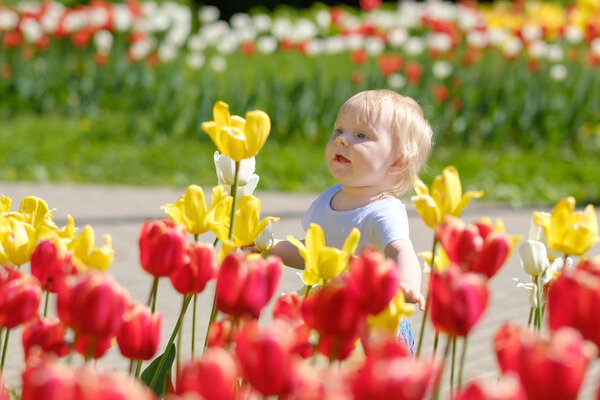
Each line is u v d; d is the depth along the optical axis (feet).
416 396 5.20
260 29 72.13
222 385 5.41
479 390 5.10
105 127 65.82
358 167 15.11
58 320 8.27
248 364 5.77
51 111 73.15
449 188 9.62
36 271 9.02
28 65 73.10
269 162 55.36
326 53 81.66
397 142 15.39
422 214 9.57
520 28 63.57
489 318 26.99
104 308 6.98
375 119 15.21
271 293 7.55
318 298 7.19
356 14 107.14
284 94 62.75
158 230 8.77
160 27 77.51
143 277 31.50
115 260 33.83
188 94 66.03
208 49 82.28
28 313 8.01
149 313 8.15
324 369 7.25
